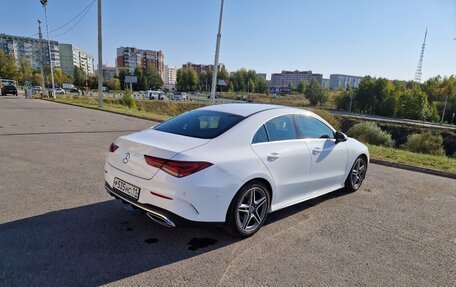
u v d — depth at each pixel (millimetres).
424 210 4844
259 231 3803
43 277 2674
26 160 6598
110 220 3869
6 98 31188
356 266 3131
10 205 4168
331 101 109438
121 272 2811
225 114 3982
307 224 4098
